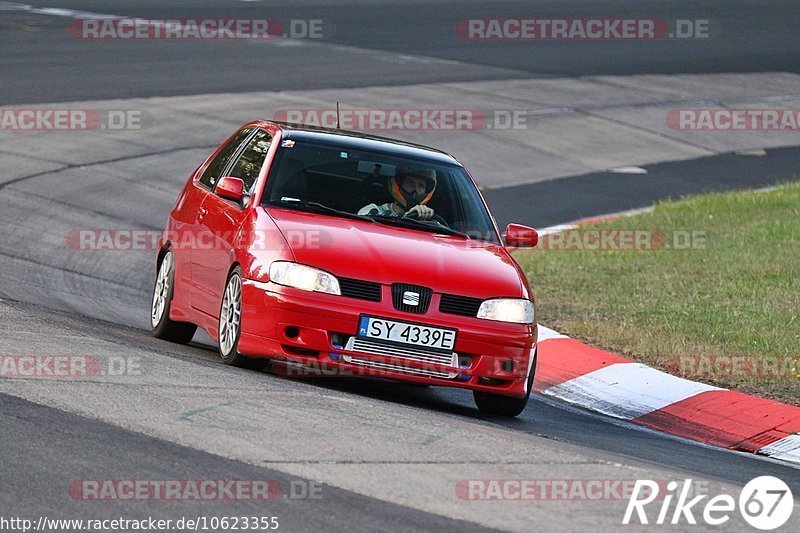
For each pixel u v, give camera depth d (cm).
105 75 7856
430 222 2791
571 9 13100
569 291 4178
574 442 2389
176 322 3059
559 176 6900
